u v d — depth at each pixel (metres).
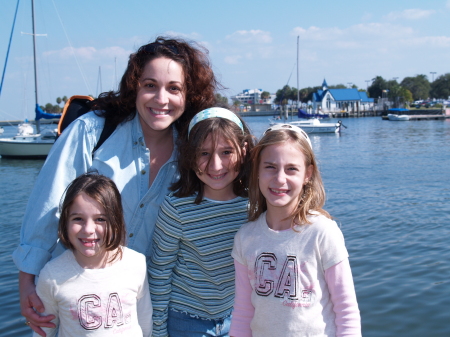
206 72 2.66
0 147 26.22
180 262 2.53
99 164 2.48
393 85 107.56
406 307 5.14
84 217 2.15
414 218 9.25
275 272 2.19
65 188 2.37
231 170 2.41
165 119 2.49
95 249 2.17
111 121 2.55
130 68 2.45
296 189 2.20
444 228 8.38
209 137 2.33
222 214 2.49
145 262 2.39
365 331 4.71
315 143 34.59
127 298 2.26
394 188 13.28
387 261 6.66
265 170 2.23
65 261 2.22
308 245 2.16
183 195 2.46
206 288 2.50
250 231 2.33
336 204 11.07
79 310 2.16
